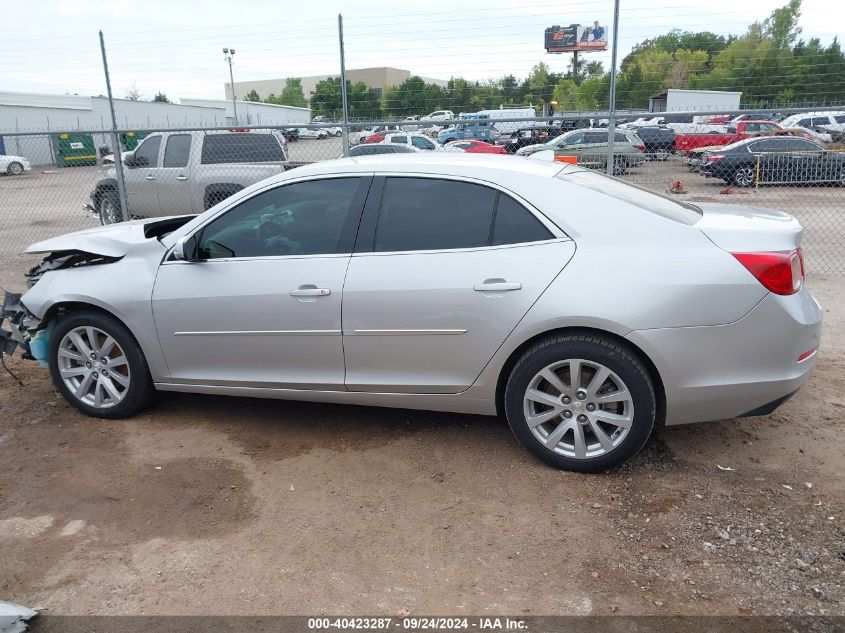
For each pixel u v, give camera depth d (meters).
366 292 3.68
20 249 11.21
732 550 2.97
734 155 10.87
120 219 11.28
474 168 3.73
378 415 4.44
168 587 2.81
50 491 3.56
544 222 3.52
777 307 3.29
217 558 2.99
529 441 3.63
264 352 3.96
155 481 3.65
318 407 4.59
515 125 13.07
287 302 3.82
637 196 3.82
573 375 3.48
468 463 3.78
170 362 4.18
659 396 3.48
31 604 2.72
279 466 3.79
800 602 2.64
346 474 3.69
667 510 3.28
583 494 3.43
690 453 3.84
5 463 3.86
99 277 4.25
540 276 3.43
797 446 3.90
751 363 3.33
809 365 3.46
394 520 3.25
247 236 4.02
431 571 2.88
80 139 16.27
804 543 3.00
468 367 3.63
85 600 2.74
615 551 2.98
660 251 3.36
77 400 4.45
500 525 3.19
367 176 3.87
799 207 11.41
